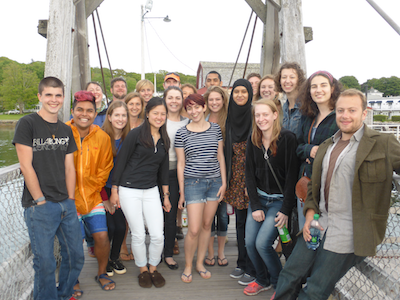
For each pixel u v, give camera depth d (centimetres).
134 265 303
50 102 197
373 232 158
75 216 216
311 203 191
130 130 278
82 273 284
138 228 254
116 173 252
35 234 193
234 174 270
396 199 180
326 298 176
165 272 287
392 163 153
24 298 212
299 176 234
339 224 172
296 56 330
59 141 205
